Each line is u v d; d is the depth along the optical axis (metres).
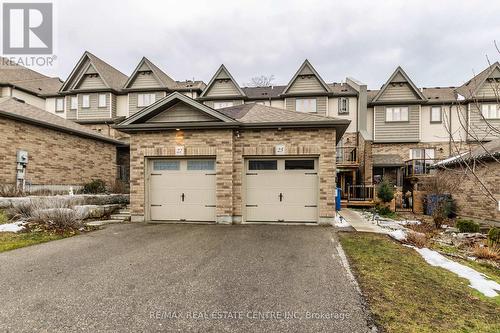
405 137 19.92
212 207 9.59
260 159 9.59
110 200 11.59
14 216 8.47
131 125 9.61
